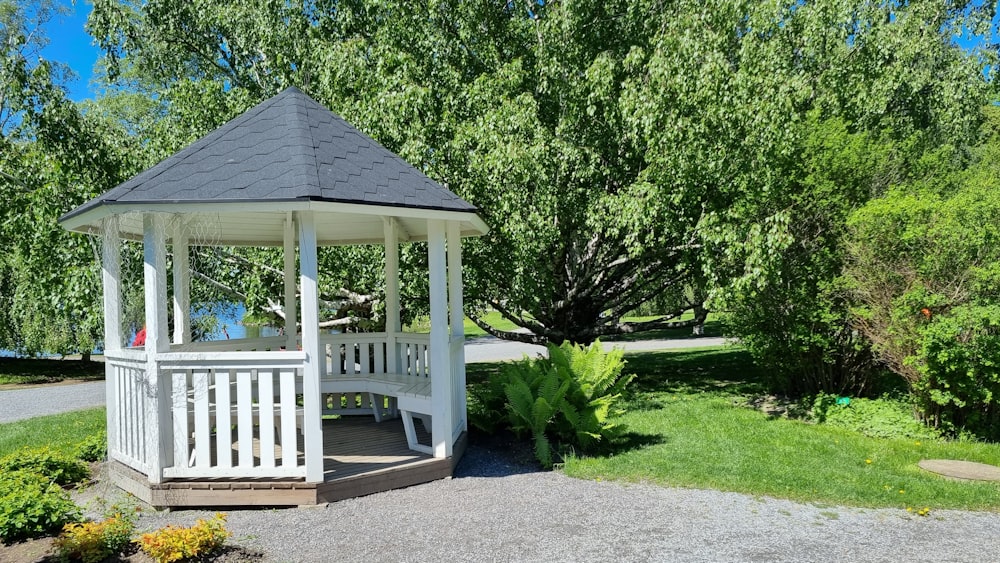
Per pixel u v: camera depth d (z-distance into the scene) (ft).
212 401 21.30
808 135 27.76
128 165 32.96
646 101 28.25
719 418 28.30
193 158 16.76
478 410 24.72
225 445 16.16
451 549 13.43
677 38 29.04
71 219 17.42
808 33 30.71
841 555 13.14
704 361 49.65
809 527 14.80
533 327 40.34
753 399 33.09
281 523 14.96
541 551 13.33
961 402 22.68
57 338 56.70
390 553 13.23
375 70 33.14
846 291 26.02
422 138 30.01
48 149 31.35
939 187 27.61
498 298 37.04
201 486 15.97
